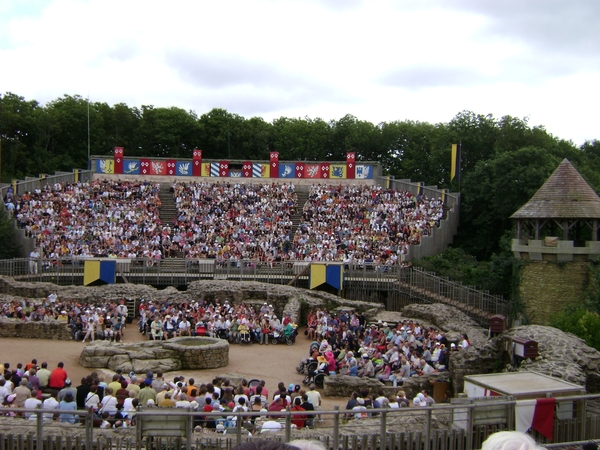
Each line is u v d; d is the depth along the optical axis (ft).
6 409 41.47
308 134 307.17
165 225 176.86
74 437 43.88
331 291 146.20
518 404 46.06
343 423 54.29
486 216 186.91
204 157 311.47
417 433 44.57
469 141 233.35
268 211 184.85
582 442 45.80
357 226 175.32
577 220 112.16
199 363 91.45
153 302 122.11
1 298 117.29
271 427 48.08
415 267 153.28
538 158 179.52
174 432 42.63
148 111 309.01
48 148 295.07
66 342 104.06
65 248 155.02
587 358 67.92
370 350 92.89
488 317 121.60
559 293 111.75
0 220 158.40
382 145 305.12
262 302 128.67
